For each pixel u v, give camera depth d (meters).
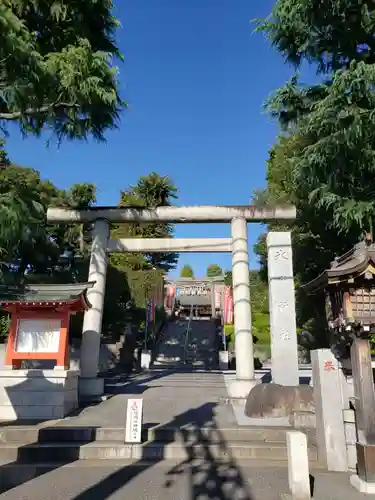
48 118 9.28
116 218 13.35
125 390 12.64
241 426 7.90
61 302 9.56
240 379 11.26
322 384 6.63
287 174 18.41
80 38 9.62
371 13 11.41
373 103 10.80
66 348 9.78
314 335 20.38
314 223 17.06
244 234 13.00
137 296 24.98
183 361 21.92
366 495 5.11
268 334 24.67
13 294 9.95
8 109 9.15
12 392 8.99
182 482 5.62
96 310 12.45
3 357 15.00
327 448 6.36
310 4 11.66
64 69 8.40
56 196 23.59
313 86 13.41
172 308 33.44
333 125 11.42
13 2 9.06
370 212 11.50
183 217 13.25
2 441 7.40
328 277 5.85
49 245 22.83
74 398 9.85
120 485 5.50
